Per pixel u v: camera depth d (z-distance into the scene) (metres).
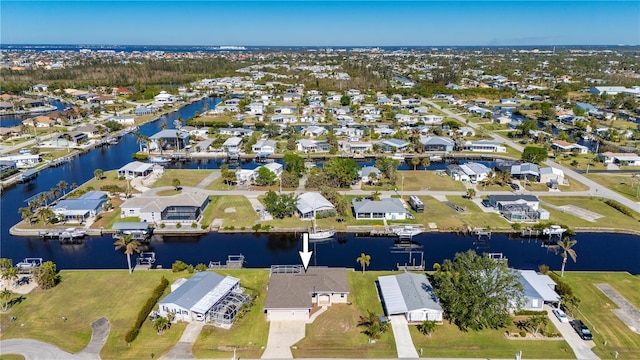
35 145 180.12
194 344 62.16
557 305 71.75
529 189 129.62
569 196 124.62
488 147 177.25
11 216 111.62
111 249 95.06
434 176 142.25
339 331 65.25
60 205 108.12
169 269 85.19
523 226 104.06
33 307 70.88
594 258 91.69
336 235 102.44
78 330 65.19
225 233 102.56
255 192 125.75
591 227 104.25
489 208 115.00
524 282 74.69
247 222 105.75
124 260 90.19
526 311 69.75
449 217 109.12
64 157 164.62
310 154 171.62
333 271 76.88
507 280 65.75
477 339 63.53
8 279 78.81
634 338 63.78
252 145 178.62
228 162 165.75
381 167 143.00
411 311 66.88
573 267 88.19
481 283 66.00
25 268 83.44
